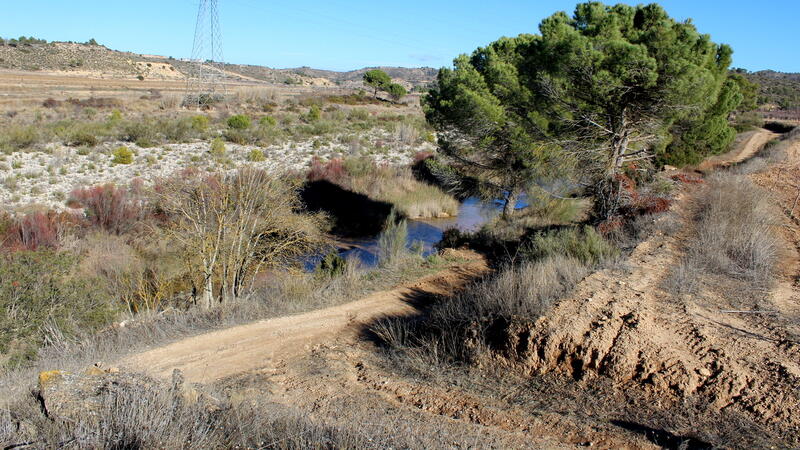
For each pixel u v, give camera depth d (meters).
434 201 27.17
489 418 5.71
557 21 15.29
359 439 4.67
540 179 18.31
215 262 12.40
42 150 25.78
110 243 15.80
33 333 9.06
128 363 7.91
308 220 15.02
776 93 98.56
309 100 60.28
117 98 52.47
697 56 13.70
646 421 5.33
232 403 5.27
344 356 8.23
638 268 9.83
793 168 25.14
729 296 8.30
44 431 4.46
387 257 15.09
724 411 5.33
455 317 8.44
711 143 24.30
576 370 6.48
